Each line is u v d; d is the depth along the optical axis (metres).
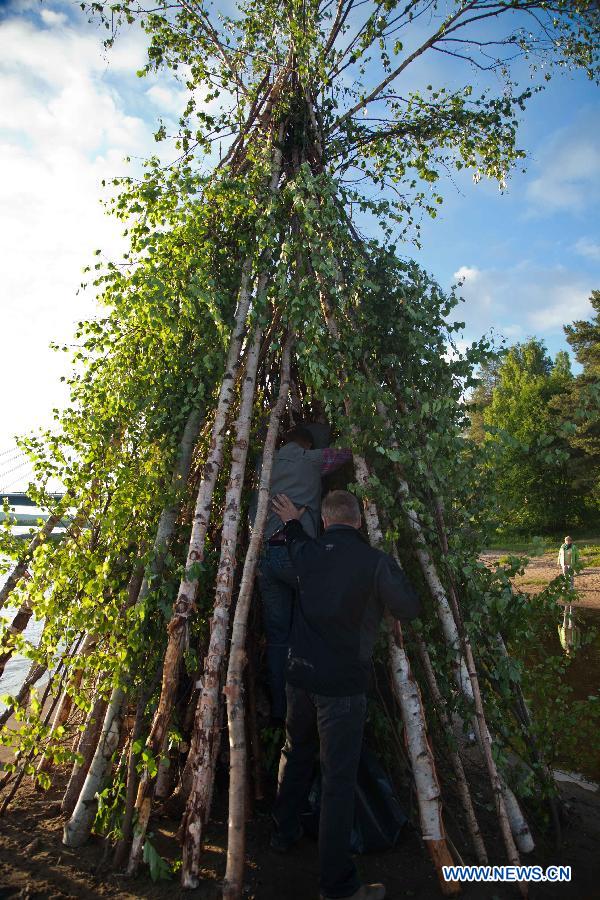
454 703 3.36
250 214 3.87
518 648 3.57
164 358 3.81
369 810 3.21
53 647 3.32
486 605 3.41
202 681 3.08
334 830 2.65
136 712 3.30
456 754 3.26
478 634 3.46
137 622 3.20
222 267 3.93
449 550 3.46
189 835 2.80
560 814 3.60
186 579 3.25
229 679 2.96
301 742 3.05
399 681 3.14
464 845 3.24
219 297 3.64
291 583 3.21
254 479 4.18
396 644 3.19
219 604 3.20
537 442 3.47
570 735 3.44
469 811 3.11
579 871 3.03
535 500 29.34
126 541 3.53
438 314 3.78
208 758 2.96
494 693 3.53
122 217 3.82
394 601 2.78
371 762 3.37
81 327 3.88
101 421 3.71
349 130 4.89
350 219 4.23
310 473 3.89
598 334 31.72
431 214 5.14
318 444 4.22
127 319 3.81
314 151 4.55
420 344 3.63
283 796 3.11
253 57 4.84
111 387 3.81
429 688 3.41
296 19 4.64
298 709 2.96
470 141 5.16
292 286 3.74
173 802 3.42
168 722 3.06
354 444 3.49
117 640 3.29
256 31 4.89
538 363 53.03
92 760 3.27
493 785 3.03
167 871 2.81
